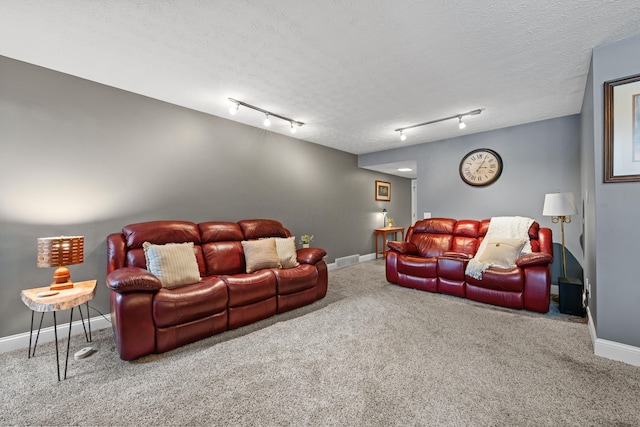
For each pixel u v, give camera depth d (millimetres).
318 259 3332
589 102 2400
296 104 3170
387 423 1337
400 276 3846
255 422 1358
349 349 2082
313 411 1428
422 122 3805
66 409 1465
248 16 1717
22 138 2232
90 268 2539
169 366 1873
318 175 4980
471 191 4359
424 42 1997
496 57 2199
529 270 2834
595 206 2010
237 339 2275
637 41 1869
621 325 1899
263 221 3604
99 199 2605
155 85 2680
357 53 2141
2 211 2154
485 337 2264
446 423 1333
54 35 1905
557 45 2025
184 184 3219
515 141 3945
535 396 1528
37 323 2262
